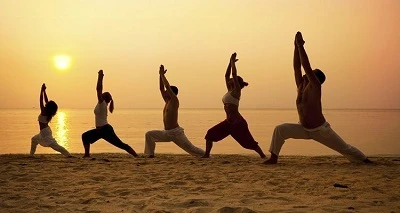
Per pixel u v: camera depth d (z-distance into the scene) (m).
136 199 5.03
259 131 36.50
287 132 8.19
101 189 5.63
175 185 5.95
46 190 5.62
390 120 69.81
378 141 23.14
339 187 5.65
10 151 17.95
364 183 5.93
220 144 22.27
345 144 8.12
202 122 62.31
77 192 5.48
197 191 5.49
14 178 6.58
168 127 10.07
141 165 8.19
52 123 59.97
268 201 4.79
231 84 10.07
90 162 8.73
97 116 10.22
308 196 5.08
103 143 22.81
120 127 46.28
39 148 19.70
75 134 32.19
